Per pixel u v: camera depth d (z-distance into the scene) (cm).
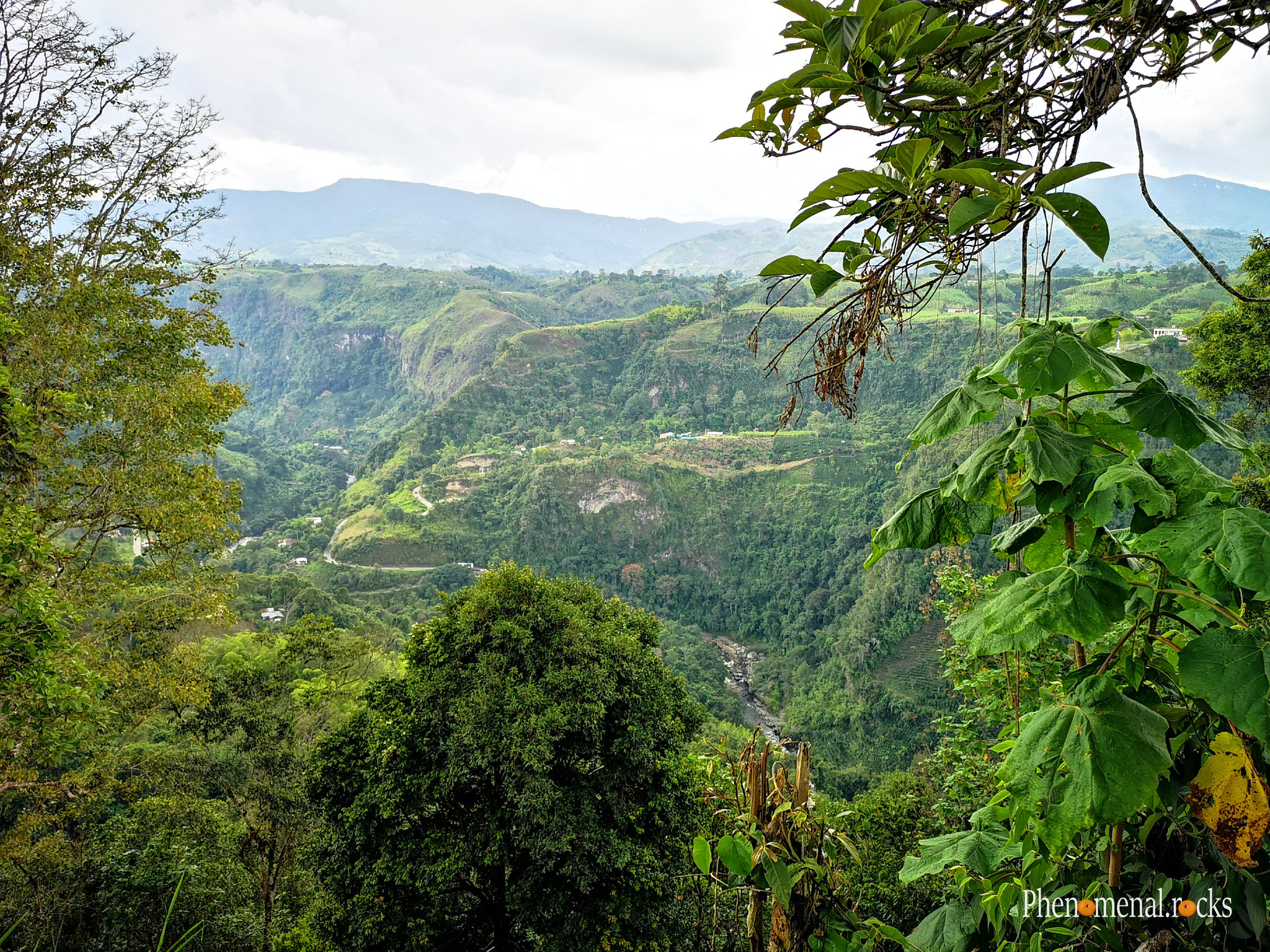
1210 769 112
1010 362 107
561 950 648
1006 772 109
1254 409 1295
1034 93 106
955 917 174
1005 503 121
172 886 938
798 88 113
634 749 690
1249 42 96
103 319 1084
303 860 769
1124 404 120
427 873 675
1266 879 126
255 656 1647
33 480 919
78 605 972
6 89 1006
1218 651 99
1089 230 93
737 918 453
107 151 1100
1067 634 104
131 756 1113
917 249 124
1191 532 99
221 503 1184
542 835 650
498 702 697
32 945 850
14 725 634
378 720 736
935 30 104
